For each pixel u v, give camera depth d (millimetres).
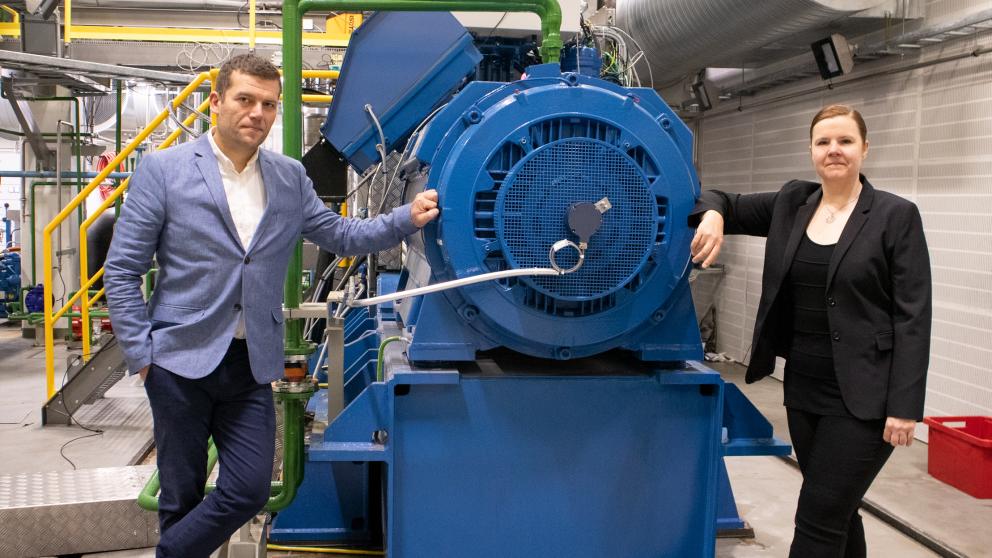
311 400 3623
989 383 4113
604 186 2131
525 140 2098
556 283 2143
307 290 5324
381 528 2951
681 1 4652
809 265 2100
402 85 2648
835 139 2031
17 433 4504
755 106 6398
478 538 2271
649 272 2230
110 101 8664
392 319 3463
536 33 3332
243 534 2469
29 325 7738
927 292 1965
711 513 2342
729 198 2352
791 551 2141
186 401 1966
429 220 2107
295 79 2387
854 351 2010
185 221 1925
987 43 4074
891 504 3512
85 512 2857
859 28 4758
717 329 7215
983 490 3582
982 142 4133
